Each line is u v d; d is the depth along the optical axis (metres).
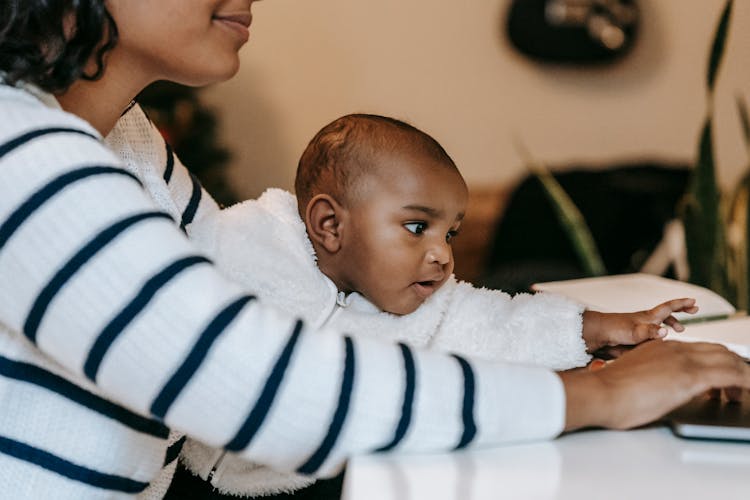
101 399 0.75
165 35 0.77
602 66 3.82
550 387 0.70
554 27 3.75
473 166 3.94
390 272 1.00
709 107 1.65
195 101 3.29
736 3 3.76
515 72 3.86
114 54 0.79
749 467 0.67
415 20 3.80
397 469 0.64
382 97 3.87
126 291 0.63
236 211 1.03
